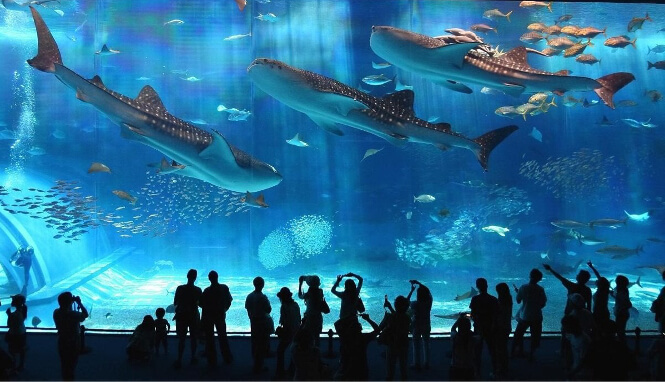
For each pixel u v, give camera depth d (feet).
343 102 26.78
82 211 54.24
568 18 40.45
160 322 23.99
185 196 62.49
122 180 69.62
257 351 21.40
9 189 63.31
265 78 26.76
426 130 27.96
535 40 39.11
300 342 16.53
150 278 53.67
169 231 64.08
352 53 68.80
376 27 27.14
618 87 25.86
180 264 63.87
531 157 76.02
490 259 58.49
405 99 28.12
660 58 72.54
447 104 78.54
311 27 68.59
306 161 74.02
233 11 67.46
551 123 76.64
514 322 32.86
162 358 23.81
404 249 62.03
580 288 22.66
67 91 69.62
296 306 21.01
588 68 74.54
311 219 69.77
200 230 64.69
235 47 70.54
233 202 62.80
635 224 68.13
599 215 71.51
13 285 45.47
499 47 67.05
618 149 75.82
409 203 71.82
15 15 58.23
